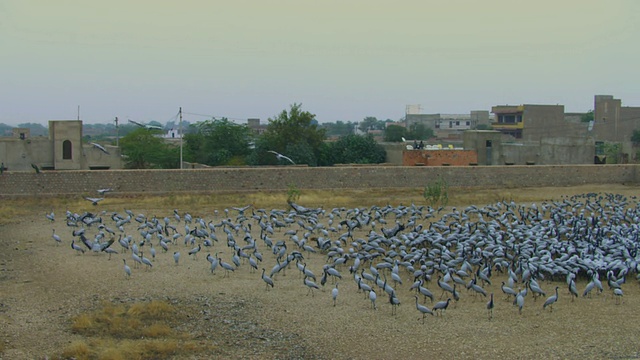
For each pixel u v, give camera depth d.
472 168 66.19
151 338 23.94
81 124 70.94
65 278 31.52
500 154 83.12
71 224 43.88
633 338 23.52
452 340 23.50
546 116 124.69
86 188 56.66
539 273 30.77
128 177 57.47
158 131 109.06
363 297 28.70
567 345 22.92
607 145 99.38
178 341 23.62
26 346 22.88
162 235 40.47
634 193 63.78
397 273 30.72
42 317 25.94
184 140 98.12
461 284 29.14
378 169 63.69
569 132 123.50
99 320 25.52
